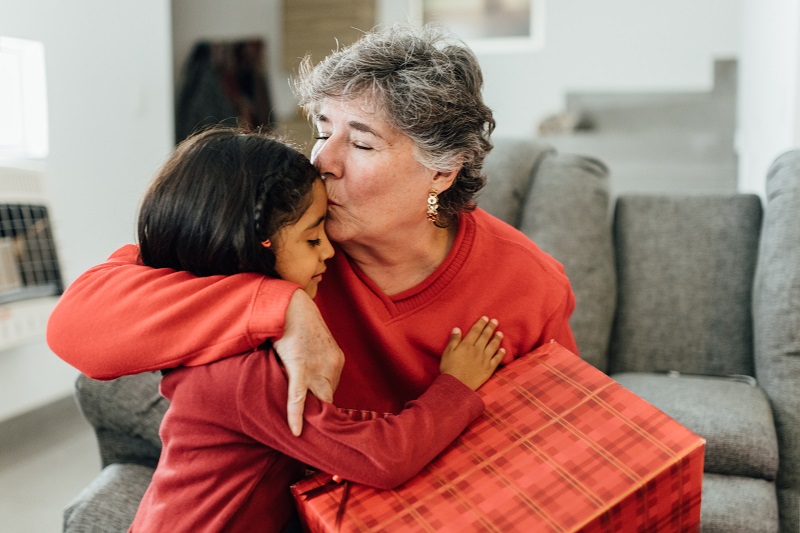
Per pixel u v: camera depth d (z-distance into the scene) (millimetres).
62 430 2592
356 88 945
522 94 5570
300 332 848
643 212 1887
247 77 4688
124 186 2945
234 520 886
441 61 982
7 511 2045
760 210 1812
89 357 864
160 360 855
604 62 5398
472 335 1045
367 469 819
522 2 5445
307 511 864
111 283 904
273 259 886
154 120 3135
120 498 1236
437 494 849
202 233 875
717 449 1342
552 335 1152
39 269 2279
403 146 971
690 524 930
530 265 1146
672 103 5336
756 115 3055
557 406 950
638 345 1782
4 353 2430
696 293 1773
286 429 833
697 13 5191
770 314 1505
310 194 902
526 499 833
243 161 884
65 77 2643
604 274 1764
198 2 5234
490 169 1914
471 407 925
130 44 2971
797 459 1420
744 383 1577
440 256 1121
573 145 5293
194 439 879
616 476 853
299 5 5004
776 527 1221
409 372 1088
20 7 2445
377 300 1096
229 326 847
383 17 5527
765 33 2727
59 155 2623
